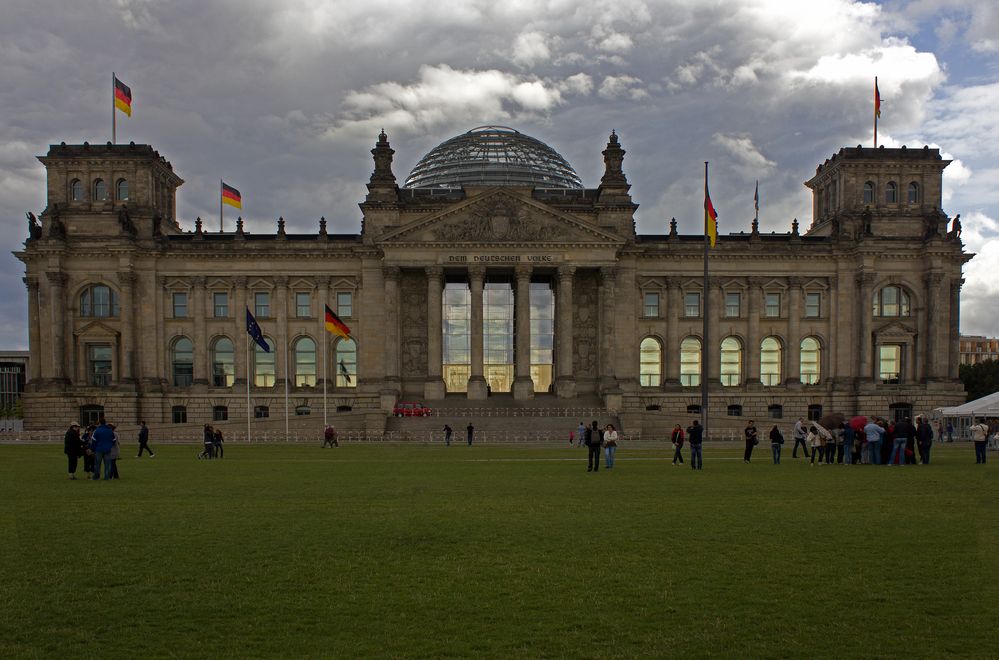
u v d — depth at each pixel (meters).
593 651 17.27
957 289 130.12
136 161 129.75
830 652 17.17
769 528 29.91
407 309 129.88
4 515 33.31
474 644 17.69
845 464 58.69
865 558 25.08
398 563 24.48
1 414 183.50
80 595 21.17
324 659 16.84
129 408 125.75
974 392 172.12
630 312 128.38
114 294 128.88
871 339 131.00
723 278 132.25
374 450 79.88
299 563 24.48
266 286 131.00
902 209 133.12
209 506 35.91
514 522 31.30
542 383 133.88
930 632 18.36
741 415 131.12
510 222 122.94
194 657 16.97
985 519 31.84
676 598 20.89
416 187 150.75
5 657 16.92
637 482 45.78
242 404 129.12
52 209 128.75
